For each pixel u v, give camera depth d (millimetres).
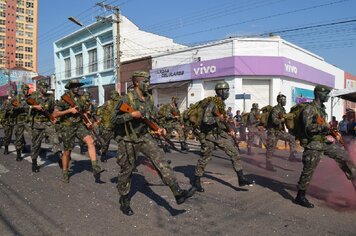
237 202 5449
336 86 30922
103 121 8852
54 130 7836
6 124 9961
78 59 38656
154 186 6426
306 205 5207
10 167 8180
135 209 5062
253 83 20750
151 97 4844
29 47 86625
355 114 14648
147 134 4723
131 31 31594
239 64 20141
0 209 5062
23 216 4766
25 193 5918
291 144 9898
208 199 5613
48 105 7629
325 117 5129
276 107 8336
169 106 12156
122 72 29578
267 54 20500
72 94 6629
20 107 8477
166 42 33656
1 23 82875
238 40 20234
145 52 32375
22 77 59562
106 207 5152
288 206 5250
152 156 4621
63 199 5562
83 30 35312
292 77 22078
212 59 21297
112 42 31609
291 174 7859
